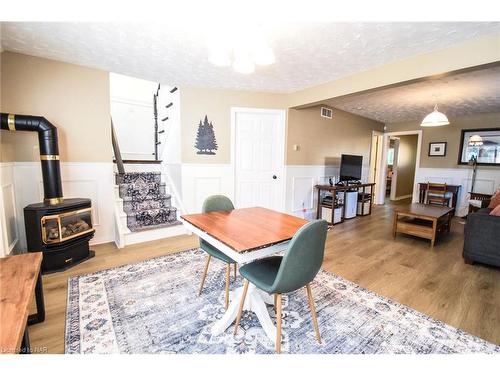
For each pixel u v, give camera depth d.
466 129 5.30
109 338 1.50
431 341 1.53
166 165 4.39
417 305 1.93
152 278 2.27
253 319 1.73
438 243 3.41
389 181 8.19
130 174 3.94
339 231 3.96
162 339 1.51
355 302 1.96
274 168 4.26
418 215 3.35
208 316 1.75
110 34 2.12
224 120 3.87
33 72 2.62
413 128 6.11
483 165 5.15
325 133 4.84
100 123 3.07
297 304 1.92
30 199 2.69
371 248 3.19
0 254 2.11
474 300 2.01
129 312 1.77
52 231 2.38
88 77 2.94
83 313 1.74
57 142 2.53
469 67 2.18
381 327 1.66
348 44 2.24
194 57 2.62
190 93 3.67
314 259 1.36
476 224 2.64
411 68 2.52
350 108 4.90
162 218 3.64
